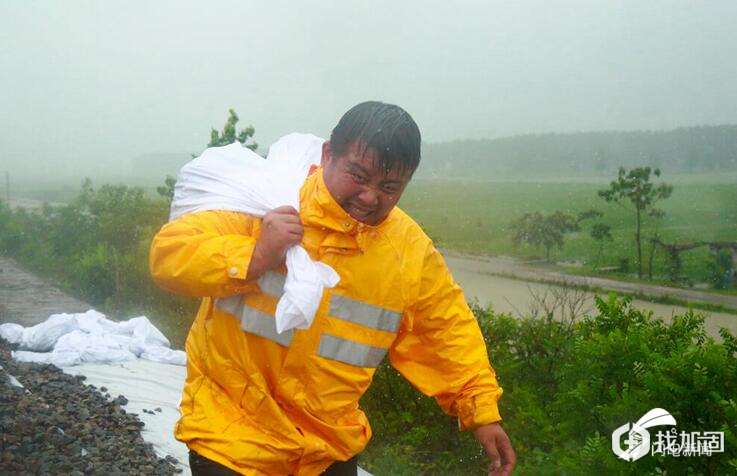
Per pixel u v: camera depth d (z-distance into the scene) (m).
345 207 2.60
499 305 13.21
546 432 4.89
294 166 2.81
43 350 8.03
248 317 2.63
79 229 19.05
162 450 5.41
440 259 2.87
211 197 2.70
